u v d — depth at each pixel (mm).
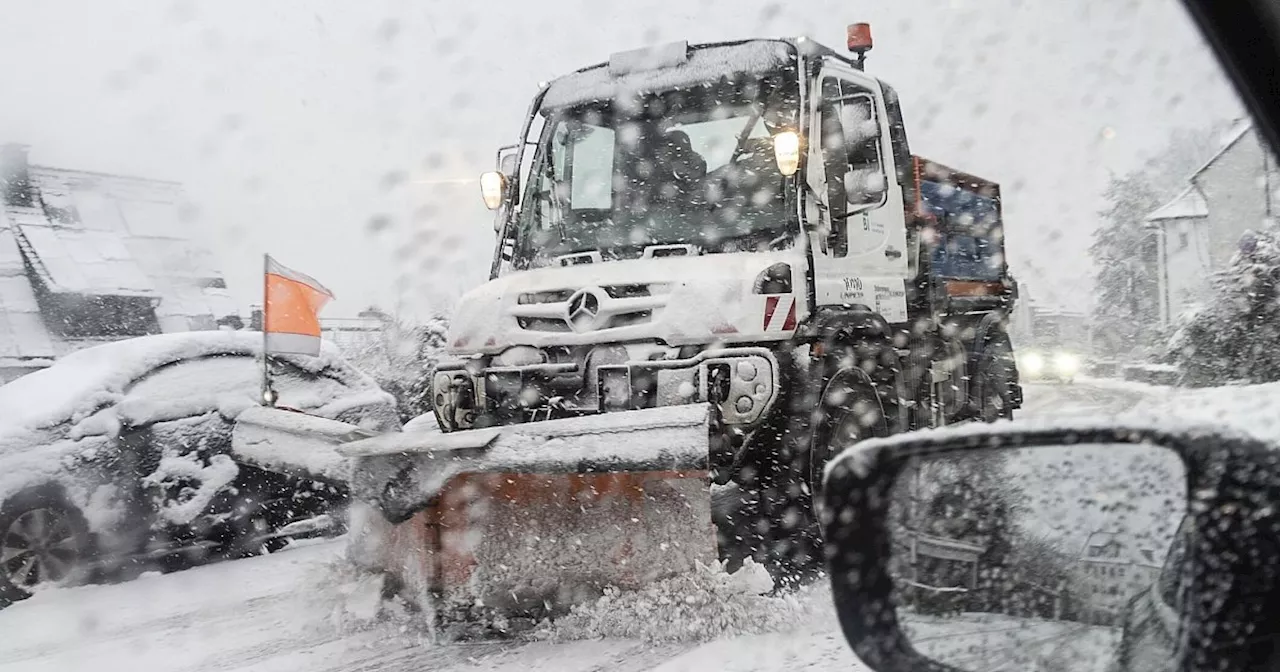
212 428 7543
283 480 7930
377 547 5418
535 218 7031
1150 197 22625
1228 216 21750
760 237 6203
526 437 4691
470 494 4926
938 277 8195
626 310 5816
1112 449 2219
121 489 7035
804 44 6676
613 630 4820
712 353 5473
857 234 6852
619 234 6656
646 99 6770
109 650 5371
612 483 4891
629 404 5695
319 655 4980
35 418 6789
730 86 6582
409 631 5070
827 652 4430
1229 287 14531
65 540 6785
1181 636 1940
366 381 8750
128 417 7129
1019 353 11125
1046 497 2318
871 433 6398
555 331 6023
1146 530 2143
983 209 9578
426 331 11953
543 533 4914
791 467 5695
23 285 22422
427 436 5020
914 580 2221
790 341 5730
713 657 4469
